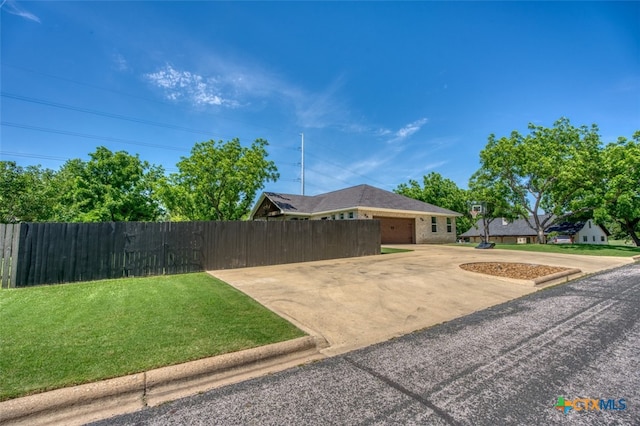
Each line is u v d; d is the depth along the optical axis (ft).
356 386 8.87
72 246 24.25
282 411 7.59
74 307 16.17
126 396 8.32
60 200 74.08
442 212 77.25
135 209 80.74
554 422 7.06
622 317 15.47
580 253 47.55
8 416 7.18
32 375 8.67
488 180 75.41
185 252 29.09
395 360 10.70
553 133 71.61
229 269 30.89
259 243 33.35
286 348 11.21
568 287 23.25
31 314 14.84
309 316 15.64
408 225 73.31
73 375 8.70
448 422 7.06
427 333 13.56
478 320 15.42
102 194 75.56
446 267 31.63
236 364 10.07
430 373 9.66
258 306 16.75
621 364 10.16
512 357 10.83
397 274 27.61
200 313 15.20
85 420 7.39
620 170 58.39
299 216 75.00
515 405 7.78
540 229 71.00
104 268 25.39
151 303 17.11
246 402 8.08
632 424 6.98
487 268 30.68
